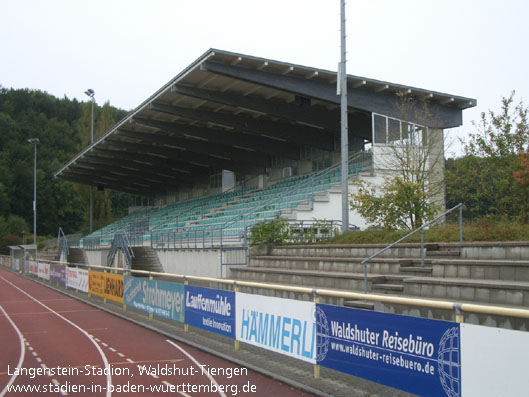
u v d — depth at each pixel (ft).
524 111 57.77
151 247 108.88
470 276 38.60
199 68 73.92
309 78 78.48
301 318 25.93
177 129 107.34
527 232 43.47
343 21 61.46
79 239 171.94
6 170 346.33
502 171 54.54
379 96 82.38
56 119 429.79
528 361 15.12
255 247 71.46
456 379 17.49
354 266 51.52
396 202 58.95
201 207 136.36
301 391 23.73
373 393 22.52
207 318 36.11
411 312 36.65
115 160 161.27
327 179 88.48
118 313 53.16
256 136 115.75
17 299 73.67
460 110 86.99
